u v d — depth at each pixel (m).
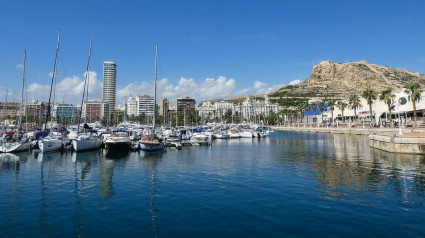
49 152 45.75
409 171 28.20
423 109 97.44
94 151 48.50
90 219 15.00
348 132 105.31
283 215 15.45
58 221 14.71
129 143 48.47
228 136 88.75
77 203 17.92
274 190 21.00
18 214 15.80
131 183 23.72
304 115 197.50
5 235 12.94
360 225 13.95
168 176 26.77
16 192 20.69
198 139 67.94
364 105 131.62
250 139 86.88
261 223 14.30
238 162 36.22
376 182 23.45
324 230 13.34
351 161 36.00
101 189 21.62
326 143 67.56
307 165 33.12
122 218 15.14
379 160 36.25
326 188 21.50
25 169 30.81
